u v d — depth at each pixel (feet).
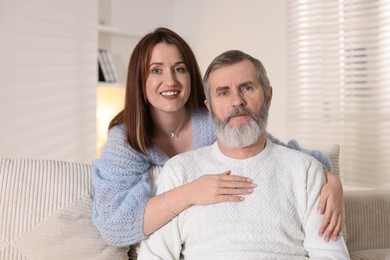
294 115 11.59
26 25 11.16
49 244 4.99
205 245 4.82
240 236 4.73
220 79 4.87
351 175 10.52
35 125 11.43
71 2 12.05
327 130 11.02
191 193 4.77
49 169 5.30
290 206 4.81
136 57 5.67
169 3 14.78
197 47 14.20
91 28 12.50
